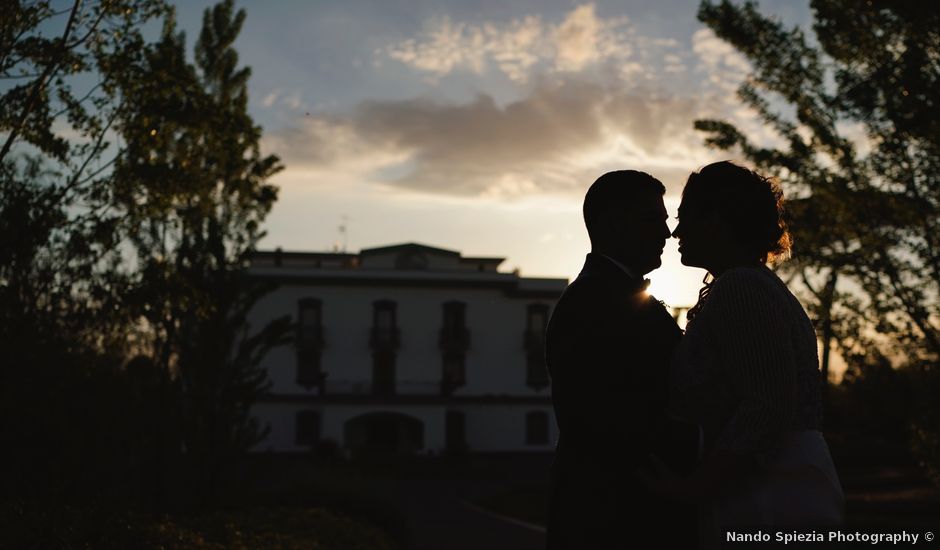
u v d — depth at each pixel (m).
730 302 2.33
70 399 8.37
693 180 2.64
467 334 53.59
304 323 52.12
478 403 53.06
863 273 10.71
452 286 54.09
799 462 2.28
